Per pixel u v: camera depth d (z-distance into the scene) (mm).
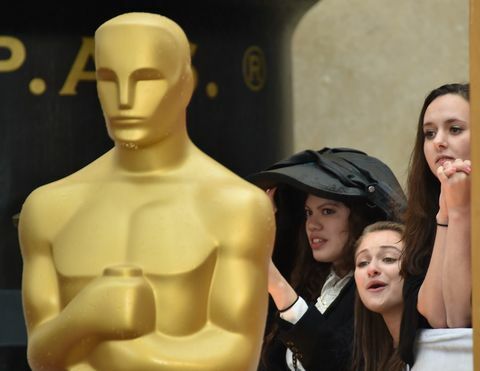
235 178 7238
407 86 16844
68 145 11453
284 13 12250
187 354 6840
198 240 6988
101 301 6785
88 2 11438
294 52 16938
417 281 8812
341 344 9562
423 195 8922
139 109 7055
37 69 11414
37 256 7207
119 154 7258
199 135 11750
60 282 7098
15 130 11406
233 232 7023
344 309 9734
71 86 11461
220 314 6988
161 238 6988
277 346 10062
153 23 7082
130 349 6793
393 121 16859
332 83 16938
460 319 8430
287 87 12508
